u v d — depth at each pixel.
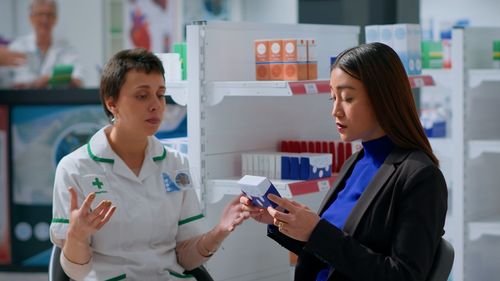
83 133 5.69
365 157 2.59
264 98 3.73
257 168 3.48
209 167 3.43
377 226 2.39
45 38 6.98
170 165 3.03
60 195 2.83
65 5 7.00
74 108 5.68
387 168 2.43
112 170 2.87
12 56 6.93
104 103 2.89
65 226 2.81
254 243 3.78
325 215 2.59
